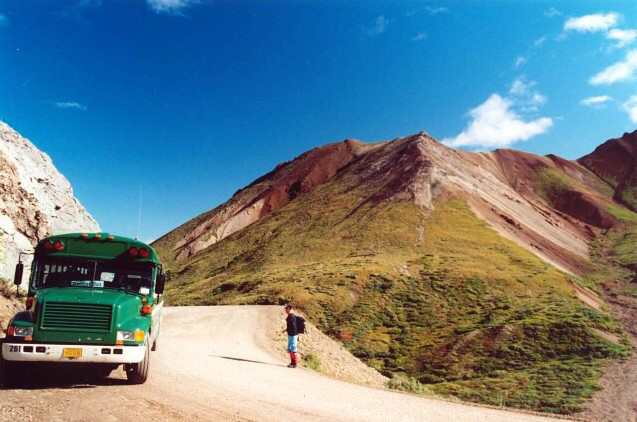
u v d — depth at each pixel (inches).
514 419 414.0
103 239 390.3
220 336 1040.8
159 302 467.8
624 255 5433.1
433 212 5388.8
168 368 488.4
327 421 315.3
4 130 1131.9
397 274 3363.7
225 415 298.7
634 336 2278.5
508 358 1989.4
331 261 4173.2
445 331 2390.5
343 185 7391.7
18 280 367.9
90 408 277.1
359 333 2402.8
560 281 3393.2
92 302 339.6
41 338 330.3
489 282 3198.8
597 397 1407.5
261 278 3735.2
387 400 454.3
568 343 2097.7
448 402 506.9
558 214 7362.2
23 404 273.4
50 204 1115.9
